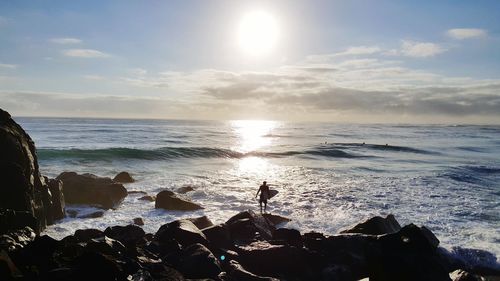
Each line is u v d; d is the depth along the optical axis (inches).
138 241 611.2
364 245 479.8
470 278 500.7
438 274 445.4
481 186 1337.4
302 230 833.5
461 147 3016.7
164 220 893.8
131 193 1126.4
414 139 4020.7
